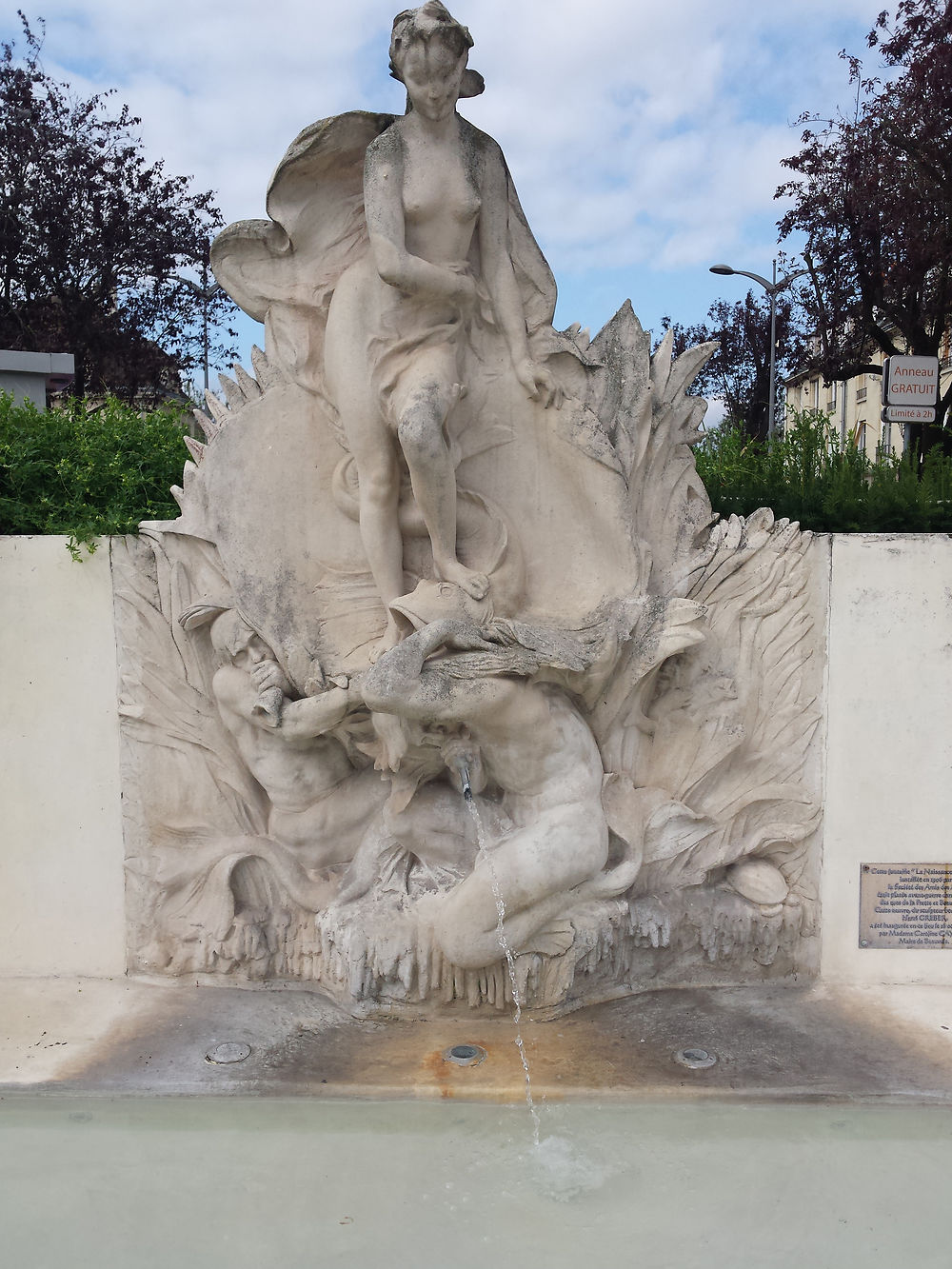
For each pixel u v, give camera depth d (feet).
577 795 12.30
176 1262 8.88
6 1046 12.06
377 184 11.65
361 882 13.05
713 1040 12.16
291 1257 8.91
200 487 13.39
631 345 13.26
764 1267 8.77
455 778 12.94
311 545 13.39
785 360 63.05
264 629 13.11
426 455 11.75
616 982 13.23
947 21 40.68
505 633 12.03
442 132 11.88
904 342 51.03
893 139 42.01
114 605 13.51
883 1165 10.13
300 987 13.50
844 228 45.27
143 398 59.52
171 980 13.70
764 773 13.52
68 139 58.80
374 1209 9.53
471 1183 9.89
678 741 13.32
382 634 13.21
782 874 13.61
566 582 13.24
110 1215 9.49
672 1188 9.79
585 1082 11.25
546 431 13.01
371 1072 11.49
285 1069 11.58
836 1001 13.17
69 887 13.85
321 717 12.60
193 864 13.60
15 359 27.86
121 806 13.74
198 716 13.70
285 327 13.23
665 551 13.53
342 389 12.38
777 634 13.39
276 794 13.30
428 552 13.30
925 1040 12.16
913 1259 8.88
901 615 13.19
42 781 13.74
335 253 12.95
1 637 13.55
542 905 12.07
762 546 13.30
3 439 15.62
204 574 13.47
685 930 13.24
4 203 57.21
